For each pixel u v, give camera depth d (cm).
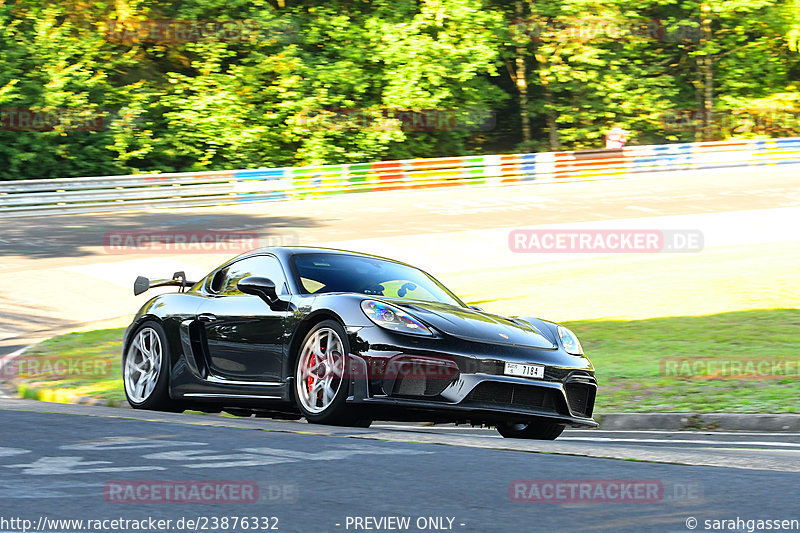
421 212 10112
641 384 3297
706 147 13950
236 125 13338
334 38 14250
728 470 1534
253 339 2405
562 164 13038
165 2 13900
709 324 4584
